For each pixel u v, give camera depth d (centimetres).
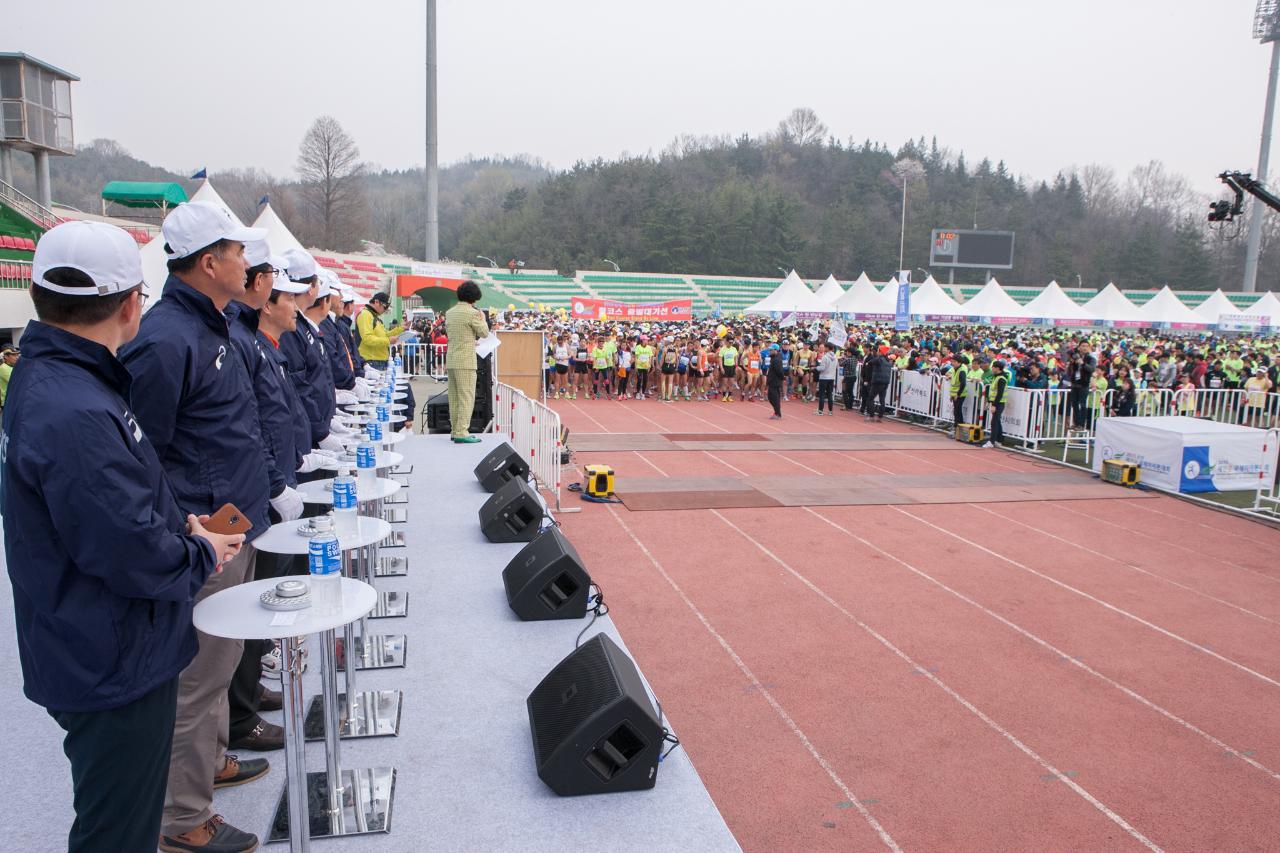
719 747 484
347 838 309
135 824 231
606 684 361
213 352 302
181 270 298
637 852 311
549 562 539
